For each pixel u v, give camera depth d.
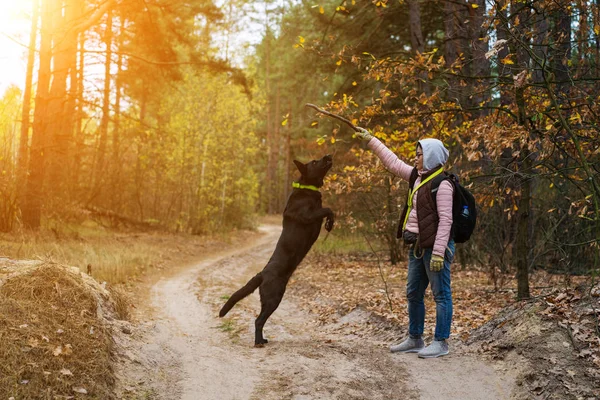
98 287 4.96
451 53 11.69
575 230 7.84
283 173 42.69
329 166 5.07
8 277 4.19
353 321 6.25
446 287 4.21
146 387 3.71
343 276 10.25
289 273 5.00
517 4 5.63
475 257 10.21
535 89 5.44
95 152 17.05
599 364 3.63
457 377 3.89
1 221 11.59
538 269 8.66
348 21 14.95
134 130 17.77
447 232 3.99
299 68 17.11
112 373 3.64
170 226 19.19
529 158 5.67
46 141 13.19
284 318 6.88
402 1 6.15
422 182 4.20
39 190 12.66
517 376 3.77
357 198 11.53
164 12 15.32
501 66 5.44
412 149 6.15
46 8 12.88
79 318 4.02
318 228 5.08
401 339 5.01
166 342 4.72
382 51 15.82
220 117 19.70
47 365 3.33
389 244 11.74
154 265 11.20
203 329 5.81
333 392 3.64
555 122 4.97
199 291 8.58
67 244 11.20
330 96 21.64
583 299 4.42
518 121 5.15
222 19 15.80
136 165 18.50
